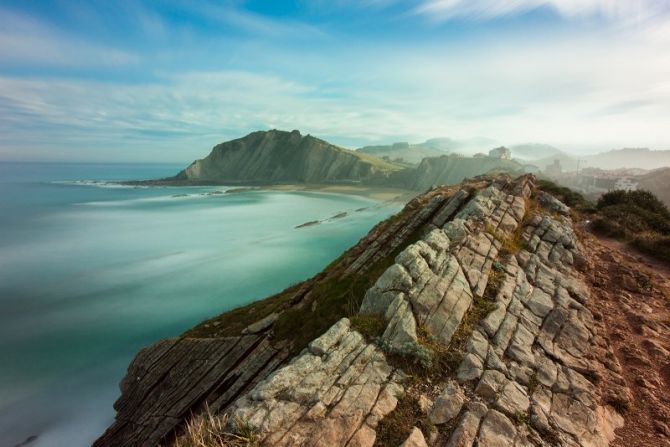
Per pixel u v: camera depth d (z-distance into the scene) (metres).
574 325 11.36
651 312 12.38
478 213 18.58
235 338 22.06
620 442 7.64
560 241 17.52
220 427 7.28
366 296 11.92
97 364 35.00
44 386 31.47
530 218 19.48
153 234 88.25
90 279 57.19
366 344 9.82
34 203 143.25
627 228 21.77
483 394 8.32
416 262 12.72
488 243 15.82
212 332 25.84
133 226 98.00
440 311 10.93
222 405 18.97
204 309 46.16
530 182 25.39
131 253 71.75
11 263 65.62
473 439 7.11
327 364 8.91
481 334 10.39
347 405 7.71
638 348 10.53
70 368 34.28
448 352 9.60
